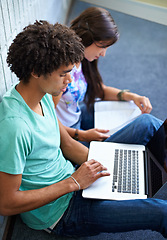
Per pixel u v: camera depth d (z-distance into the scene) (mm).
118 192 1188
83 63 1602
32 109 1020
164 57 2744
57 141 1158
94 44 1421
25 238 1361
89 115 1769
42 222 1188
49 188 1089
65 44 890
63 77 957
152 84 2441
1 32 1164
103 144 1425
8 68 1271
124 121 1604
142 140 1444
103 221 1148
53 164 1194
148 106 1618
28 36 877
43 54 869
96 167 1196
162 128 1363
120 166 1304
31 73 918
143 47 2875
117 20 3264
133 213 1129
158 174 1293
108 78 2512
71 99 1508
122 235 1394
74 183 1133
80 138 1544
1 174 945
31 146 1017
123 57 2754
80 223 1172
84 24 1389
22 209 1027
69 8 3238
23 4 1496
